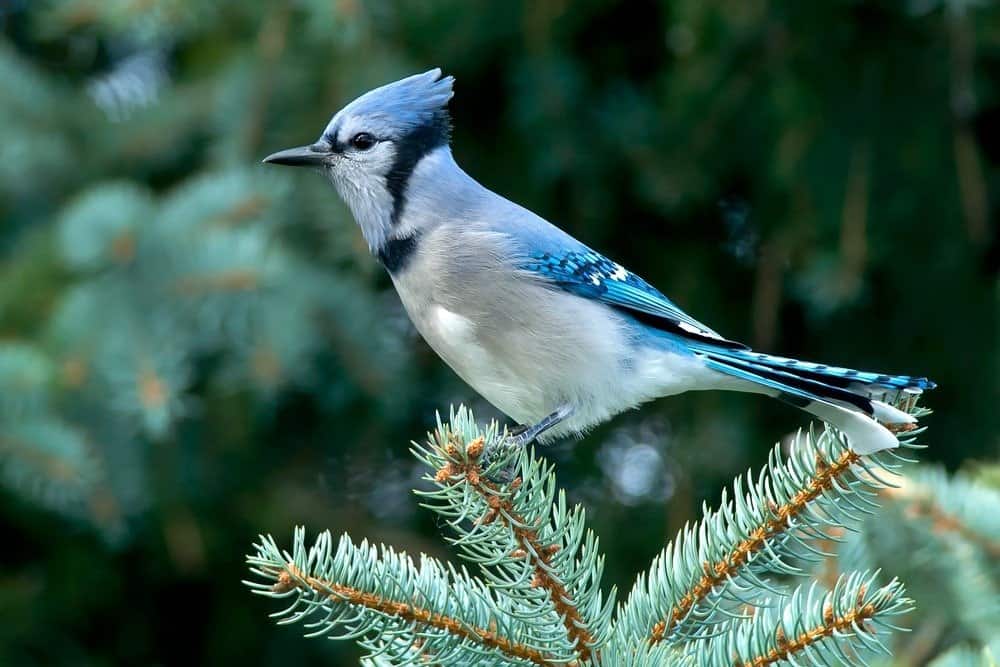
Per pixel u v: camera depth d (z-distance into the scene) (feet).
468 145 34.86
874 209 32.01
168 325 28.60
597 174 32.86
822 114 31.76
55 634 32.58
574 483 35.17
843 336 34.94
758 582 16.31
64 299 28.94
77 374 27.89
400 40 31.65
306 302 29.84
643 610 16.61
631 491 34.30
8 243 31.91
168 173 34.37
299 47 30.89
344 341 30.53
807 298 32.81
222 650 34.22
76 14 30.42
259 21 30.96
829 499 16.24
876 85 31.58
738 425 32.91
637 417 34.65
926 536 19.66
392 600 15.43
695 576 16.40
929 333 33.94
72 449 26.58
